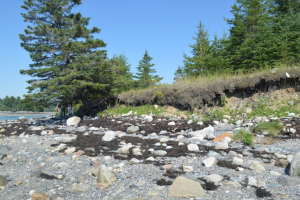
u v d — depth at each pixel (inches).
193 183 173.6
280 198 154.6
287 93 440.8
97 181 200.5
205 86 510.0
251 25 810.8
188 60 952.9
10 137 424.5
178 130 410.3
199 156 252.8
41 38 617.3
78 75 576.4
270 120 383.9
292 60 558.6
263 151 260.1
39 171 231.1
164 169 218.2
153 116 546.3
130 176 208.8
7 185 207.0
